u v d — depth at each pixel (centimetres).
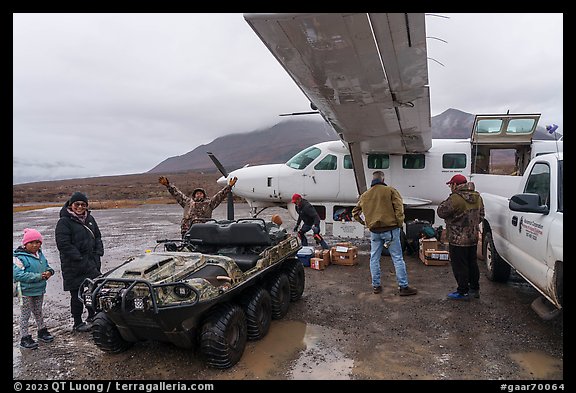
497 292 603
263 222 534
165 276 365
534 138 1034
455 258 558
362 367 373
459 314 511
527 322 478
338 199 1056
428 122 668
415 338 438
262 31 322
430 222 1027
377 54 377
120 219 1970
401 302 568
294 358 394
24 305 438
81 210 480
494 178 955
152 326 357
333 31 324
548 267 387
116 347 409
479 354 395
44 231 1543
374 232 597
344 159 1030
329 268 794
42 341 452
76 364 396
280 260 514
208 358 370
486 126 945
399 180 1007
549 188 404
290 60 385
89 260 493
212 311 383
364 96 508
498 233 598
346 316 516
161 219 1953
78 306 486
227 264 407
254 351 411
